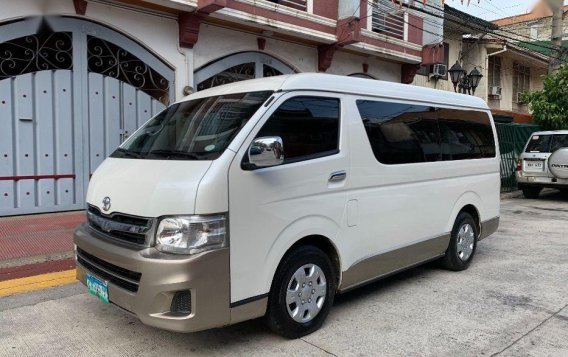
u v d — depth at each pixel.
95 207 3.83
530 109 16.98
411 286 5.32
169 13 9.55
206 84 10.73
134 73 9.41
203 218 3.22
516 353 3.67
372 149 4.49
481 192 6.21
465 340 3.90
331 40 12.04
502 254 6.90
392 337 3.95
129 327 4.10
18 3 7.84
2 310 4.47
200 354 3.62
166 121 4.42
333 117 4.18
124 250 3.36
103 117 8.97
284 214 3.67
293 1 11.85
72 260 5.94
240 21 10.17
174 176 3.36
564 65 17.19
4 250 6.10
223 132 3.65
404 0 13.14
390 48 13.73
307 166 3.85
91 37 8.75
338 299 4.88
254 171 3.49
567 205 12.17
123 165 3.89
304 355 3.61
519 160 13.29
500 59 23.44
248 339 3.88
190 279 3.14
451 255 5.77
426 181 5.18
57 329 4.05
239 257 3.39
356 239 4.32
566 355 3.64
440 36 15.02
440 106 5.55
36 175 8.23
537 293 5.09
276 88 3.88
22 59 8.05
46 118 8.29
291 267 3.76
